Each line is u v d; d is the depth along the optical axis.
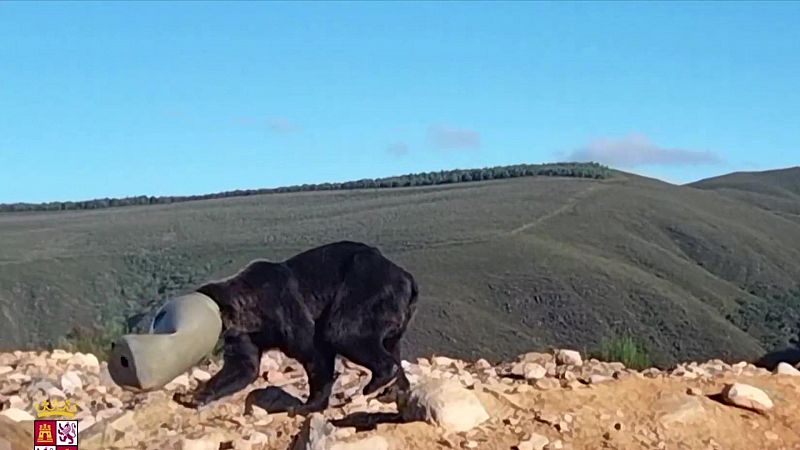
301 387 9.64
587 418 7.74
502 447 7.17
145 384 7.28
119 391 9.41
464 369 10.63
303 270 8.70
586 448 7.34
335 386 9.45
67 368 10.85
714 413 7.97
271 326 8.47
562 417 7.67
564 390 8.19
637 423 7.75
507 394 8.05
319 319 8.64
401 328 8.77
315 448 6.96
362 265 8.70
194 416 8.22
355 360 8.59
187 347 7.50
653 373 10.04
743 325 30.86
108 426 7.76
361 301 8.62
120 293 32.12
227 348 8.44
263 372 10.23
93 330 17.27
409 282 8.85
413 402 7.51
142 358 7.25
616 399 8.10
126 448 7.45
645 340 27.03
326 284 8.68
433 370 10.36
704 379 8.84
